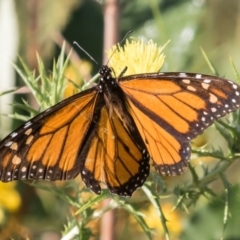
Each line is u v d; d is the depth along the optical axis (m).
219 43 1.46
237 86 1.21
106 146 1.22
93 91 1.23
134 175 1.22
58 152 1.22
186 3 1.44
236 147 1.24
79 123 1.22
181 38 1.42
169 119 1.22
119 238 1.34
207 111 1.21
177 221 1.36
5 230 1.34
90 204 1.21
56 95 1.25
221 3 1.46
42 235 1.37
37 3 1.39
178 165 1.22
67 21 1.42
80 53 1.44
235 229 1.36
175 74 1.22
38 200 1.38
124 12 1.43
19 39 1.39
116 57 1.25
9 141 1.21
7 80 1.38
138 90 1.23
